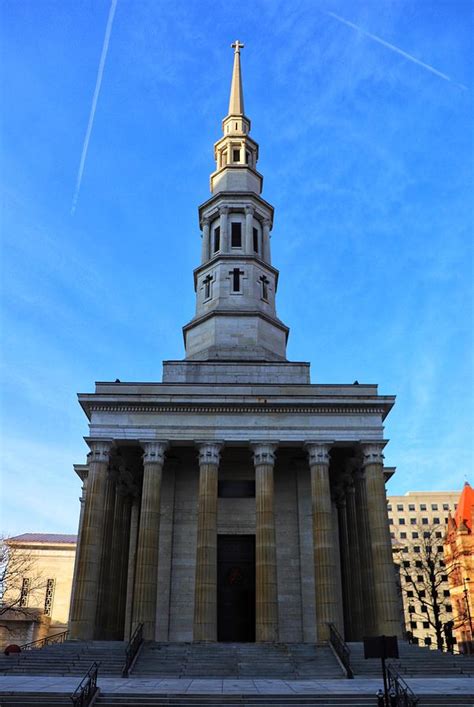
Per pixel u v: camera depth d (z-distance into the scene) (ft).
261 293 187.42
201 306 187.93
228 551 154.20
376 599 131.64
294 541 150.71
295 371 167.02
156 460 140.87
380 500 138.21
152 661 109.40
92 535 133.08
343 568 163.02
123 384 152.56
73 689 77.56
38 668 103.91
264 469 140.77
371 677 102.83
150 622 126.41
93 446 141.79
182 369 166.50
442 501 613.11
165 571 145.28
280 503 155.33
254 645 119.24
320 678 101.65
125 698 73.77
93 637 127.75
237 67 234.58
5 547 270.87
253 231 198.29
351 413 146.61
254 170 209.36
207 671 104.88
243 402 144.66
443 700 71.20
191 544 149.59
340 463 162.50
